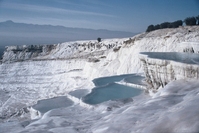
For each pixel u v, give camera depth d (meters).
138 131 6.69
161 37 39.94
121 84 23.05
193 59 15.05
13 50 96.31
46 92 51.94
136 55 40.19
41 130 9.40
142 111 8.89
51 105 19.27
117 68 43.59
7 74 71.44
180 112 6.55
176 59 15.30
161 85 15.95
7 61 82.62
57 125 10.35
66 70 66.94
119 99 15.90
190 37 35.69
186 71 12.96
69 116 12.65
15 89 58.81
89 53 76.31
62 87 54.94
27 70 72.94
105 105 14.52
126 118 8.45
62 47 93.25
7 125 12.12
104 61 51.28
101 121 9.82
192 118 5.89
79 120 11.30
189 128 5.45
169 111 7.54
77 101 19.34
